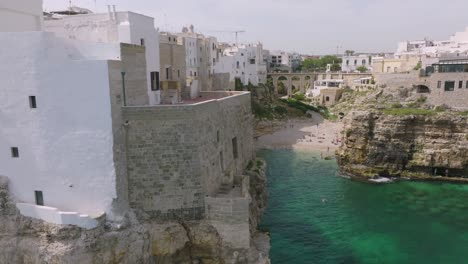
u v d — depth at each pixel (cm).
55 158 2234
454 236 3641
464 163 5222
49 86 2156
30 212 2230
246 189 2816
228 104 3453
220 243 2491
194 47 9112
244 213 2459
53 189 2269
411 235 3669
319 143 7981
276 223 3909
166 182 2425
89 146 2203
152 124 2367
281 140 8306
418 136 5516
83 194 2253
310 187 5144
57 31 3066
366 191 4941
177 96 3662
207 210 2489
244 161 4272
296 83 15438
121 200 2295
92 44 2320
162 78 4116
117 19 2912
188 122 2414
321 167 6197
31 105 2191
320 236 3619
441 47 12194
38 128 2205
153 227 2395
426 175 5462
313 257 3222
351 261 3172
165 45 4144
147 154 2381
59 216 2134
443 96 6212
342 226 3853
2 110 2220
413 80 7081
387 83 7431
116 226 2212
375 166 5669
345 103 11344
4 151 2270
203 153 2556
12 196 2311
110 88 2159
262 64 14200
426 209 4303
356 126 5728
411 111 5791
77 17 3019
